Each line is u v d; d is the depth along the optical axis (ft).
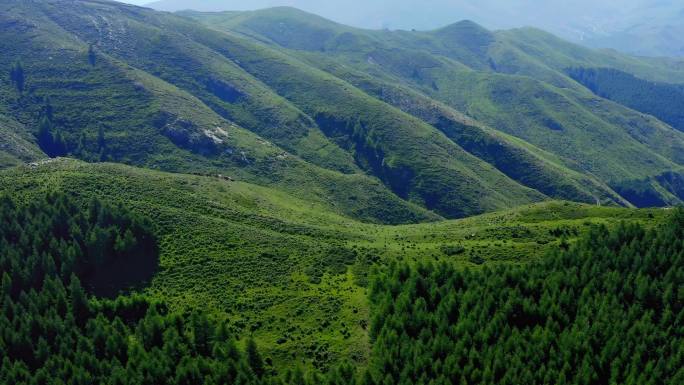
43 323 210.59
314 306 246.88
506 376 178.40
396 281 236.84
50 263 242.17
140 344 208.74
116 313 231.50
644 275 218.18
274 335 226.58
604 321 196.85
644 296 208.03
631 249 234.79
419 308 216.13
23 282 234.79
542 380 180.65
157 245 283.59
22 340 203.41
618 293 213.46
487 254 292.40
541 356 189.57
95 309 229.66
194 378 190.08
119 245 264.52
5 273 229.66
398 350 196.95
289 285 264.31
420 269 246.88
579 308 209.26
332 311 243.40
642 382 172.04
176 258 276.41
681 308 202.28
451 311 214.90
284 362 211.20
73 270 248.11
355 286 267.39
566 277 223.51
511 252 291.79
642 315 201.77
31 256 241.35
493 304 213.87
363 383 184.44
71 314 217.56
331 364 211.20
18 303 218.18
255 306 245.24
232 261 279.69
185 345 208.95
